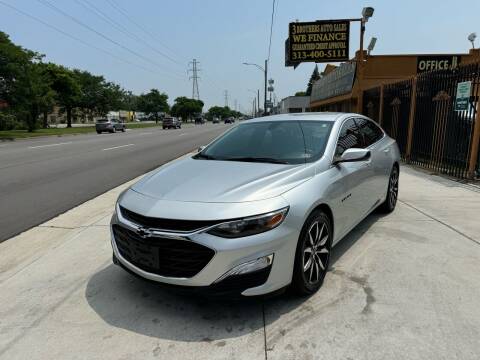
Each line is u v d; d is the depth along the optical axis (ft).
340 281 12.35
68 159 46.24
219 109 599.16
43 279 12.94
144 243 10.20
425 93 34.55
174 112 457.68
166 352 9.10
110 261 14.24
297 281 10.77
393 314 10.44
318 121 15.15
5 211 21.85
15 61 97.66
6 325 10.33
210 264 9.48
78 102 212.02
